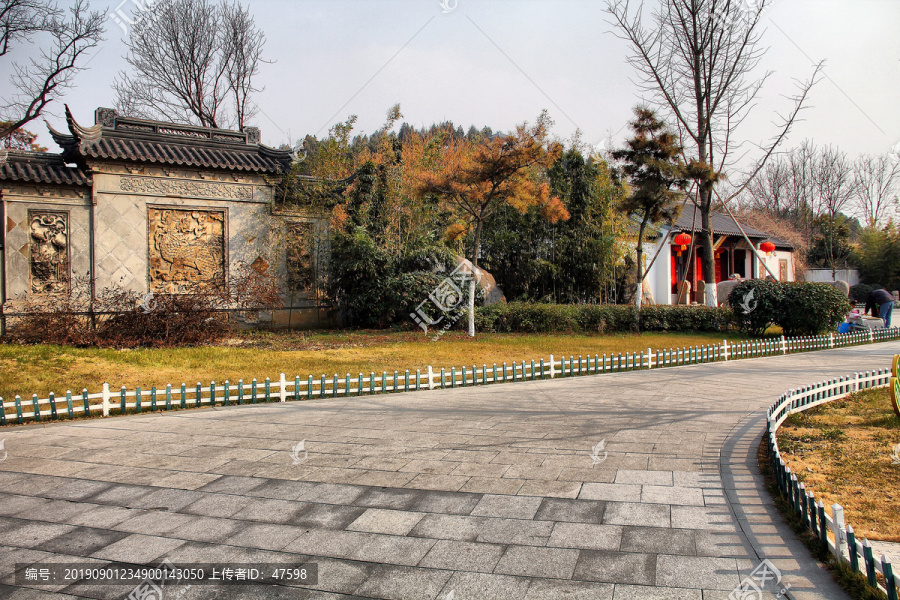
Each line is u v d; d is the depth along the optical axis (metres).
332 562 3.93
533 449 6.62
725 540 4.16
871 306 25.17
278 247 19.86
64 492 5.40
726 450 6.48
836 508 3.74
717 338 20.39
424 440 7.14
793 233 51.38
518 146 18.17
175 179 18.64
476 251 19.66
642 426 7.70
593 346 17.08
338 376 11.53
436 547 4.13
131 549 4.17
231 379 11.13
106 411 8.84
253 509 4.92
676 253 33.41
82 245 17.36
